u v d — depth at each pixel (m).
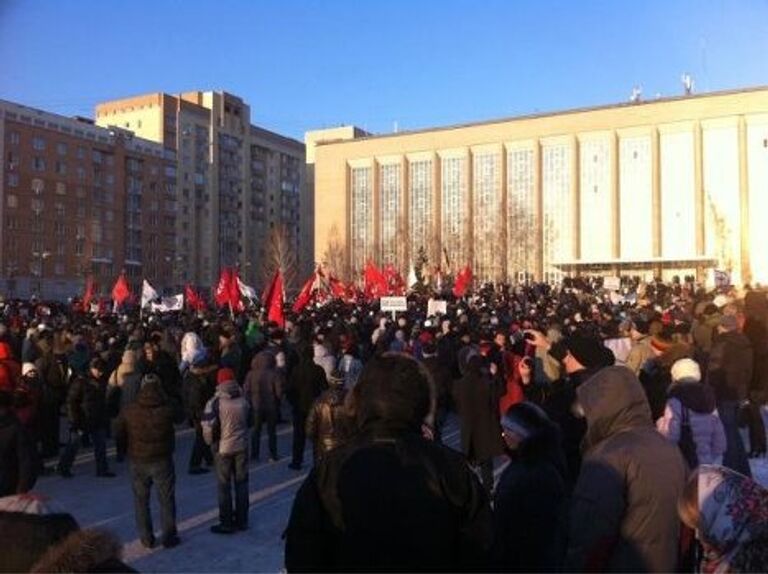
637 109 72.00
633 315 18.53
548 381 8.66
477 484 2.70
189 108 116.00
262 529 8.46
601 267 71.75
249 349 16.12
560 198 75.19
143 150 106.50
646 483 3.40
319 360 13.44
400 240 80.38
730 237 67.25
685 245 69.19
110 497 9.93
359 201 86.81
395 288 34.97
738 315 12.12
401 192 84.06
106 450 12.39
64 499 9.83
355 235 86.62
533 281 70.88
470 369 9.56
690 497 3.15
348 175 87.44
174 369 13.09
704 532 3.09
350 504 2.55
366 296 34.19
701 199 68.50
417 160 83.56
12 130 89.94
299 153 139.50
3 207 88.56
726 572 3.00
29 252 90.94
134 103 113.81
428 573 2.49
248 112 127.62
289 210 136.00
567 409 6.03
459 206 80.62
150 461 7.71
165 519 7.79
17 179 90.31
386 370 2.75
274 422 12.38
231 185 122.69
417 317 24.12
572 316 20.22
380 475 2.57
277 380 12.47
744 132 67.44
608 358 5.69
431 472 2.59
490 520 2.68
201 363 11.45
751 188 67.00
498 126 78.94
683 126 69.94
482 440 9.35
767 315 10.24
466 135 80.69
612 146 72.75
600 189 73.19
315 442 7.85
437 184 81.94
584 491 3.46
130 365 12.41
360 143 87.00
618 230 72.12
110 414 12.22
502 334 13.59
